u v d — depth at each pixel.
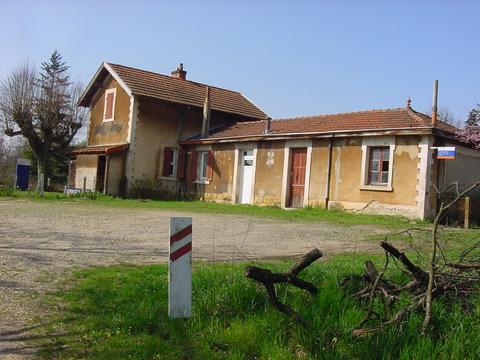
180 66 30.61
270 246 9.88
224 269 6.43
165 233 11.34
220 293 5.34
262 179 21.98
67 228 11.37
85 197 22.56
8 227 10.98
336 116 22.23
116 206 18.83
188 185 26.14
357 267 6.86
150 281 6.16
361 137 18.28
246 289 5.36
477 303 5.06
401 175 17.00
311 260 5.02
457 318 4.71
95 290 5.78
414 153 16.73
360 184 18.14
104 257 7.95
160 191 26.16
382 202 17.44
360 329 4.55
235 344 4.49
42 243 9.00
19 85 34.00
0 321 4.78
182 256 5.02
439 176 16.83
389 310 4.99
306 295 5.35
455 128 19.25
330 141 19.31
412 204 16.58
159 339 4.54
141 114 25.75
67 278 6.38
